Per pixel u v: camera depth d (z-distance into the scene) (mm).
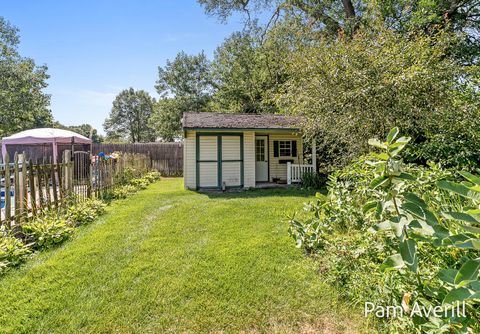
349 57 6094
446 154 5559
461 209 2139
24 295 2686
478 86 5988
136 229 4809
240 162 10344
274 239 4211
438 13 8977
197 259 3527
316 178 9844
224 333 2240
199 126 9352
